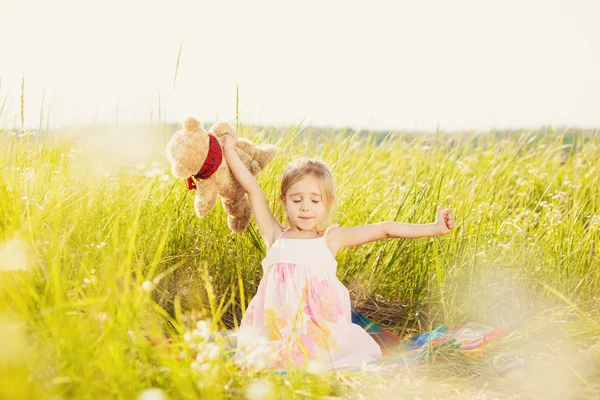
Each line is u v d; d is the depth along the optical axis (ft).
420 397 8.09
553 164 21.81
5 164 11.31
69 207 10.76
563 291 12.79
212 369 6.71
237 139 10.78
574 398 8.16
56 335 6.50
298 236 10.75
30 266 7.62
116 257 9.72
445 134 21.21
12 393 5.69
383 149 22.75
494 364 9.27
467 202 15.37
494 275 13.16
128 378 6.20
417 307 12.80
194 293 11.80
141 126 13.05
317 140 18.08
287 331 9.72
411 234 10.91
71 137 12.94
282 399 6.91
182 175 9.98
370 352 10.02
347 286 13.32
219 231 12.80
